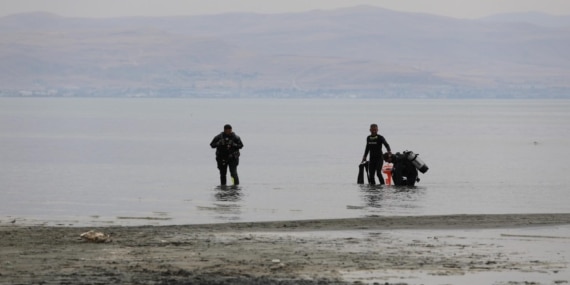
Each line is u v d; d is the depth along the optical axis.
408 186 115.69
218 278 49.66
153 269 52.53
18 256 56.88
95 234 63.59
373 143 116.69
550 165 168.75
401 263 55.25
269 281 48.75
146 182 125.75
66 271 51.59
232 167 115.44
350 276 51.00
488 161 180.75
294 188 113.31
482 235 67.81
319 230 70.56
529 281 50.16
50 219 81.75
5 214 86.56
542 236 67.38
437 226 72.94
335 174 144.62
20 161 171.88
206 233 68.62
